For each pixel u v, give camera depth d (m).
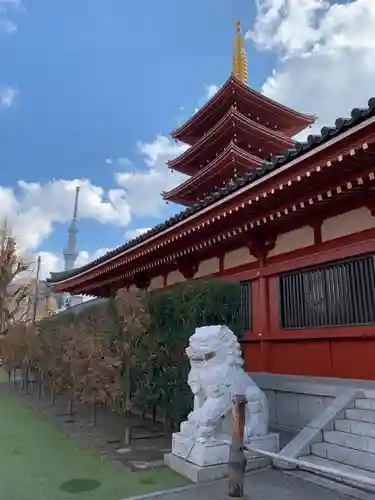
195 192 17.91
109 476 4.93
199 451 4.89
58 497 4.21
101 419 8.80
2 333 24.86
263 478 4.74
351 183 6.05
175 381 6.68
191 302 6.54
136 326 6.68
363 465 4.77
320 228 7.95
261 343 8.83
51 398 11.69
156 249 10.46
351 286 7.17
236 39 21.39
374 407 5.73
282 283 8.69
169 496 4.20
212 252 10.89
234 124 15.59
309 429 5.64
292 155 5.96
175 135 19.44
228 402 5.25
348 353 7.16
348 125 5.04
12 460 5.69
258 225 8.15
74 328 8.72
